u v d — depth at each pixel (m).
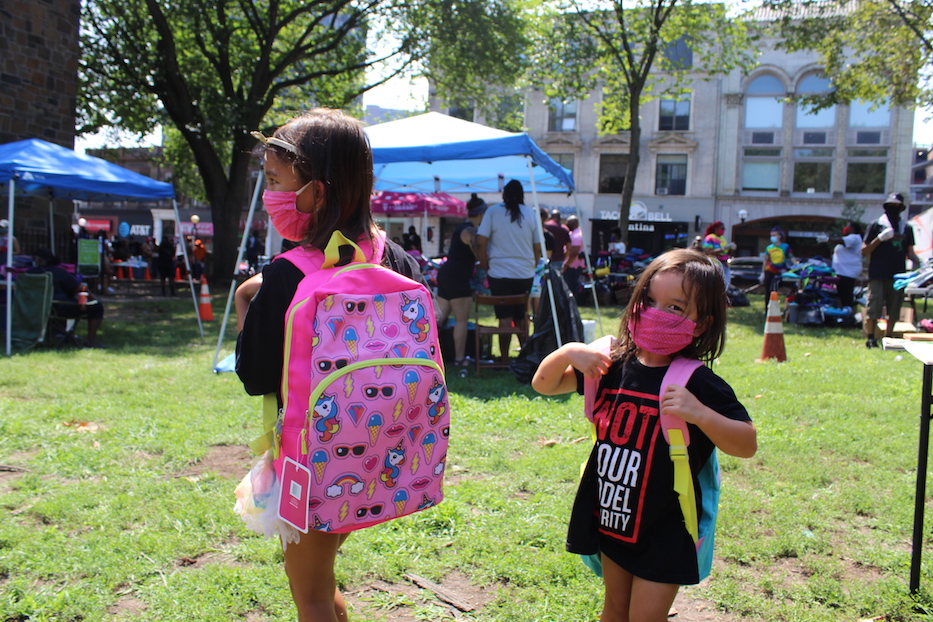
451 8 18.58
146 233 45.16
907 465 4.05
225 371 6.79
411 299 1.70
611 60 20.89
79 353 7.94
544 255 6.50
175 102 18.94
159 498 3.50
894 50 17.58
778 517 3.29
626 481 1.83
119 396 5.67
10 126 13.23
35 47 13.62
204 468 4.02
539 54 20.88
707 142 32.88
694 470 1.85
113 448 4.28
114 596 2.58
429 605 2.58
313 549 1.76
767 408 5.40
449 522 3.23
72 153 8.98
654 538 1.80
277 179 1.73
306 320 1.58
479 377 6.78
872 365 7.41
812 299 11.78
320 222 1.73
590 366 1.91
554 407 5.45
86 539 3.02
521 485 3.76
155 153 34.84
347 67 19.88
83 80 18.67
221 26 18.19
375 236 1.83
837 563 2.87
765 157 32.84
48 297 8.36
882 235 8.51
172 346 8.70
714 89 32.62
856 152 32.19
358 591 2.69
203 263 21.25
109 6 17.42
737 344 9.10
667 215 33.34
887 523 3.25
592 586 2.66
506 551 2.96
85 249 15.42
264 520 1.69
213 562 2.89
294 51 18.89
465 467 4.04
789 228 32.41
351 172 1.74
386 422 1.60
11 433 4.54
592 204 33.84
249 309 1.67
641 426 1.84
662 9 20.17
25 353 7.86
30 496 3.52
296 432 1.59
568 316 6.29
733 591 2.62
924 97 17.84
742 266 23.44
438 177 10.91
